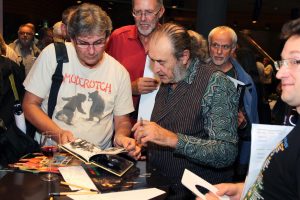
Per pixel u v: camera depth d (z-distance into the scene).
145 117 2.05
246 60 3.39
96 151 1.57
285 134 1.18
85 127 1.92
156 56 1.54
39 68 1.95
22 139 1.80
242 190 1.32
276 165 1.03
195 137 1.56
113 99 1.99
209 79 1.61
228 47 2.96
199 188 1.36
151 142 1.60
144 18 2.30
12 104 1.89
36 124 1.86
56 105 1.94
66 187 1.34
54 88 1.92
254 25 15.49
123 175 1.51
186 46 1.55
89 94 1.94
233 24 15.30
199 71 1.64
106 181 1.43
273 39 16.50
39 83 1.94
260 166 1.18
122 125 2.02
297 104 1.02
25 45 5.18
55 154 1.58
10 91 1.90
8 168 1.53
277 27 15.48
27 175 1.45
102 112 1.96
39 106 1.98
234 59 3.08
